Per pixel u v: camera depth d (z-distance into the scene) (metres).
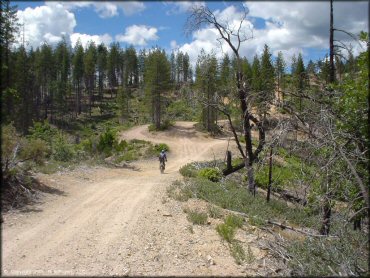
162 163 26.56
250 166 19.12
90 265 7.66
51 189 14.56
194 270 7.83
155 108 61.62
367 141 7.87
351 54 11.11
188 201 14.68
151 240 9.57
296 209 15.01
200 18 18.73
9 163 12.81
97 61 109.06
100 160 27.31
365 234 8.82
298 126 10.14
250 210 14.20
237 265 8.26
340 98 8.82
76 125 83.75
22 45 66.50
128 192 16.05
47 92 92.44
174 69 129.00
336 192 8.98
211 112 55.25
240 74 19.16
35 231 9.53
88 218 11.20
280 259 8.77
